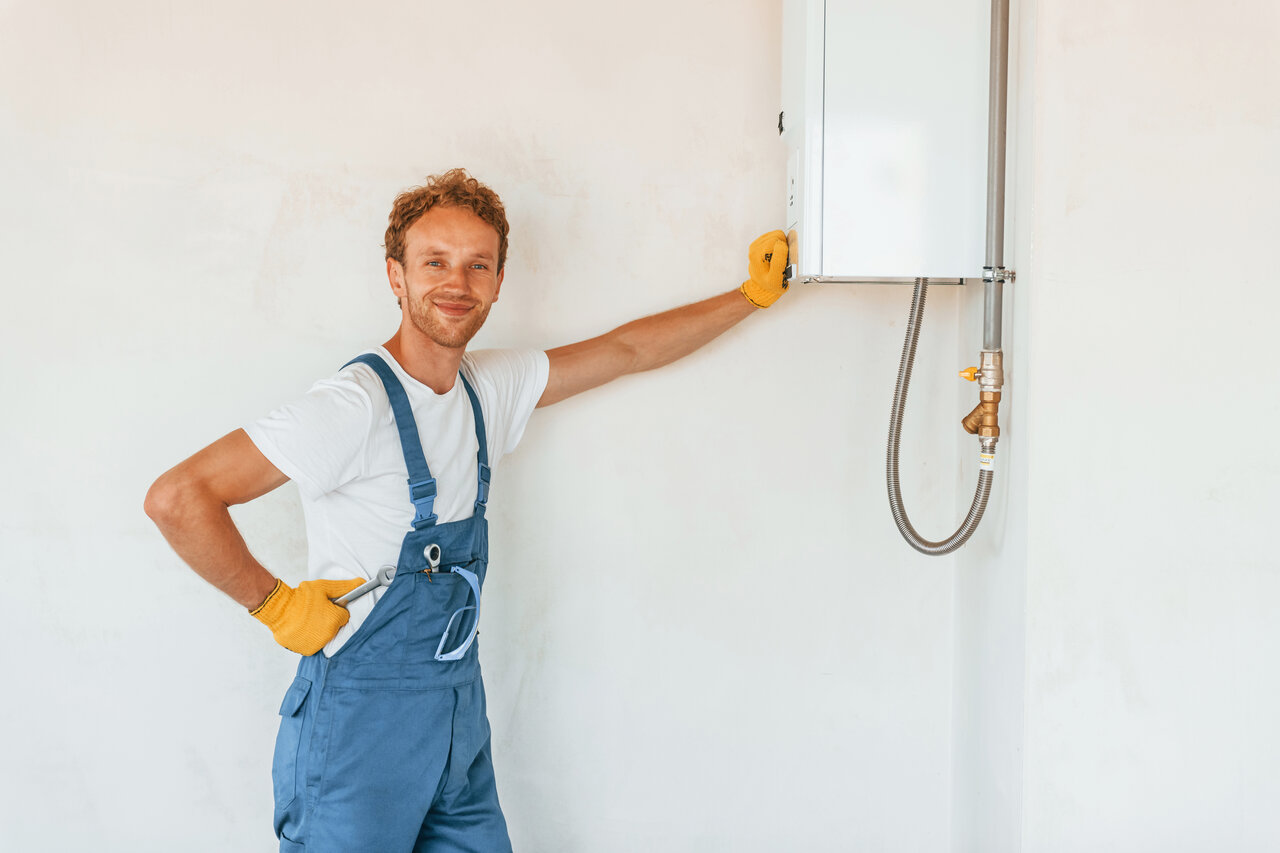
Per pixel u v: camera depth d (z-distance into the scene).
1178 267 1.53
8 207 1.73
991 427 1.56
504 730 1.86
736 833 1.89
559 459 1.85
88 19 1.72
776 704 1.88
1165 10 1.51
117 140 1.74
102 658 1.80
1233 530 1.55
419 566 1.44
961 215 1.56
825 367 1.87
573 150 1.81
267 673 1.83
